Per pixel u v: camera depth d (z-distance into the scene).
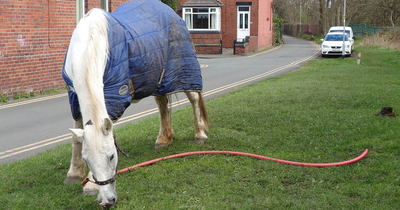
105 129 3.82
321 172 5.51
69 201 4.75
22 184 5.40
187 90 6.68
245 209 4.46
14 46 12.48
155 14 6.16
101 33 4.77
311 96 10.94
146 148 6.97
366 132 7.22
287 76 16.72
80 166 5.41
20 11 12.57
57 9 13.91
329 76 15.77
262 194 4.88
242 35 38.00
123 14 5.79
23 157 6.91
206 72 19.25
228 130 7.89
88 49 4.45
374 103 9.69
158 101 6.95
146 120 9.05
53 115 10.26
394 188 4.84
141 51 5.45
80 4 14.78
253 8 37.12
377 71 17.70
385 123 7.66
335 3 55.75
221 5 33.69
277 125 8.12
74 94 4.94
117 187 5.15
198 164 5.95
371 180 5.13
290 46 41.16
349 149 6.46
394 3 44.97
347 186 4.97
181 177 5.47
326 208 4.43
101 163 3.79
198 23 34.47
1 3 11.95
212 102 10.85
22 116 10.13
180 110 10.04
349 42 26.48
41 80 13.56
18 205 4.68
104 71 4.80
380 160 5.79
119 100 5.00
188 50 6.59
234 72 19.17
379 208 4.37
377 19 51.12
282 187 5.04
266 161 6.02
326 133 7.36
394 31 34.38
